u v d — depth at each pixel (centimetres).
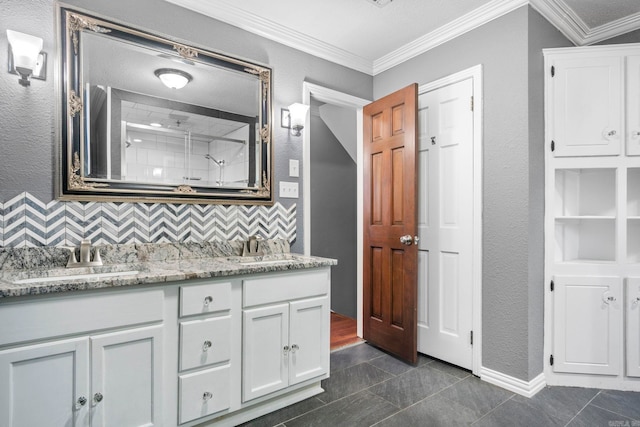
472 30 231
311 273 195
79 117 171
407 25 241
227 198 217
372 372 233
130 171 185
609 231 236
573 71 213
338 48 273
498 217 215
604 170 238
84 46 173
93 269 165
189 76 205
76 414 128
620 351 209
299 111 242
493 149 218
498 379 212
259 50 237
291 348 186
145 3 192
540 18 214
